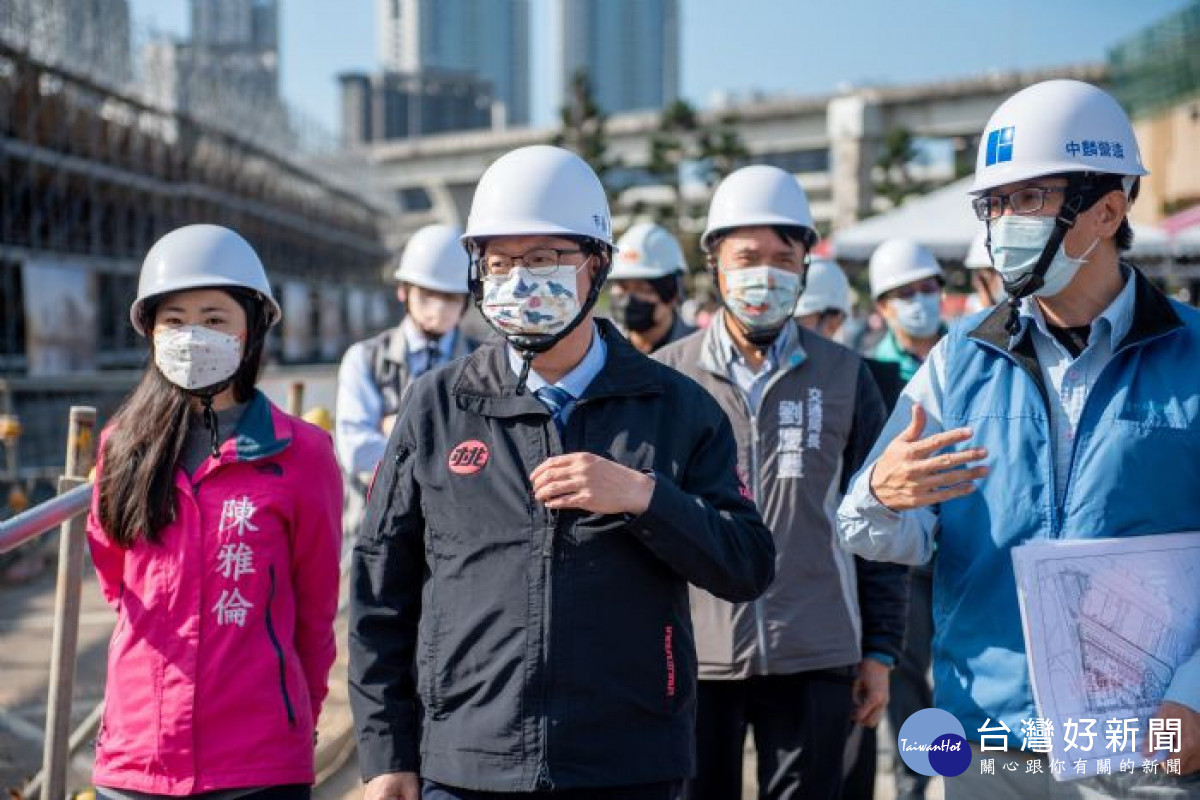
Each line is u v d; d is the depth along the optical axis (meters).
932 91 42.56
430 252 4.67
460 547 2.27
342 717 4.75
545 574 2.22
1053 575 2.22
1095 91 2.30
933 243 11.12
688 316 9.59
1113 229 2.27
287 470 2.74
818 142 47.19
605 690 2.21
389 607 2.39
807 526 3.36
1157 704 2.22
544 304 2.28
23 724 4.55
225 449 2.69
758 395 3.46
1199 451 2.21
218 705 2.60
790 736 3.35
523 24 198.50
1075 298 2.31
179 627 2.62
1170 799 2.25
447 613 2.27
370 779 2.32
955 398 2.44
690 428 2.36
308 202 46.81
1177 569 2.22
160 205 31.30
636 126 51.25
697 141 39.94
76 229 26.98
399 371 4.74
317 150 46.84
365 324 51.12
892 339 5.61
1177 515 2.23
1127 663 2.22
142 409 2.72
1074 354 2.33
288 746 2.66
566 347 2.36
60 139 25.17
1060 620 2.23
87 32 25.84
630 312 4.87
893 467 2.26
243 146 36.22
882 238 11.31
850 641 3.37
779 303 3.37
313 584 2.79
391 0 197.00
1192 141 17.11
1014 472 2.34
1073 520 2.27
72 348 21.20
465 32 194.75
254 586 2.67
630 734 2.23
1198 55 15.89
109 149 27.80
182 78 31.73
